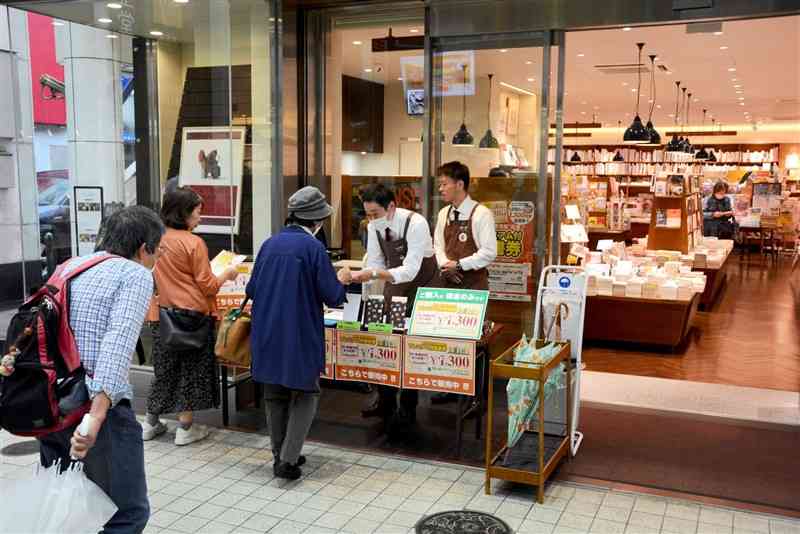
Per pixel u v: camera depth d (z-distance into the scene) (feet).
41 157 29.45
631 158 71.61
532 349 12.97
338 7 18.57
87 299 8.68
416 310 14.15
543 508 12.07
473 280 16.81
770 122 64.75
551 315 14.65
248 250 18.34
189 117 18.89
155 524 11.44
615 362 22.70
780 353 24.20
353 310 14.65
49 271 23.17
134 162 20.06
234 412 17.03
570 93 46.09
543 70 16.79
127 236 9.20
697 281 24.26
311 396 13.07
